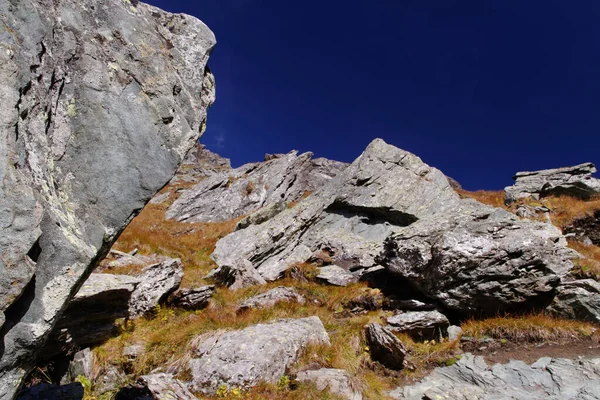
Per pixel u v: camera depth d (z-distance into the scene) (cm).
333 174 6141
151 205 4625
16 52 350
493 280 1298
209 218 3812
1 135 315
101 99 432
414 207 2219
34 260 330
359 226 2266
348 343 1109
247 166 5672
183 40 555
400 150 2536
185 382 858
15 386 323
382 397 902
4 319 294
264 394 811
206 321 1162
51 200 352
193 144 507
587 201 2838
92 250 382
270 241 2109
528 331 1160
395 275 1555
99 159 416
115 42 465
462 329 1229
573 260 1571
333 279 1700
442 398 882
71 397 741
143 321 1178
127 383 885
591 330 1149
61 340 907
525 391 913
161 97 484
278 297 1455
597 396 856
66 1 431
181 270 1430
